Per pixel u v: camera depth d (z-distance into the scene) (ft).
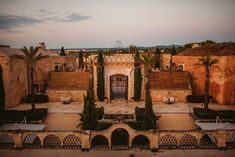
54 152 94.27
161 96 149.07
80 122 119.65
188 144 100.78
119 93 178.40
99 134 97.09
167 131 96.02
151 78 156.25
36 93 167.84
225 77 142.00
